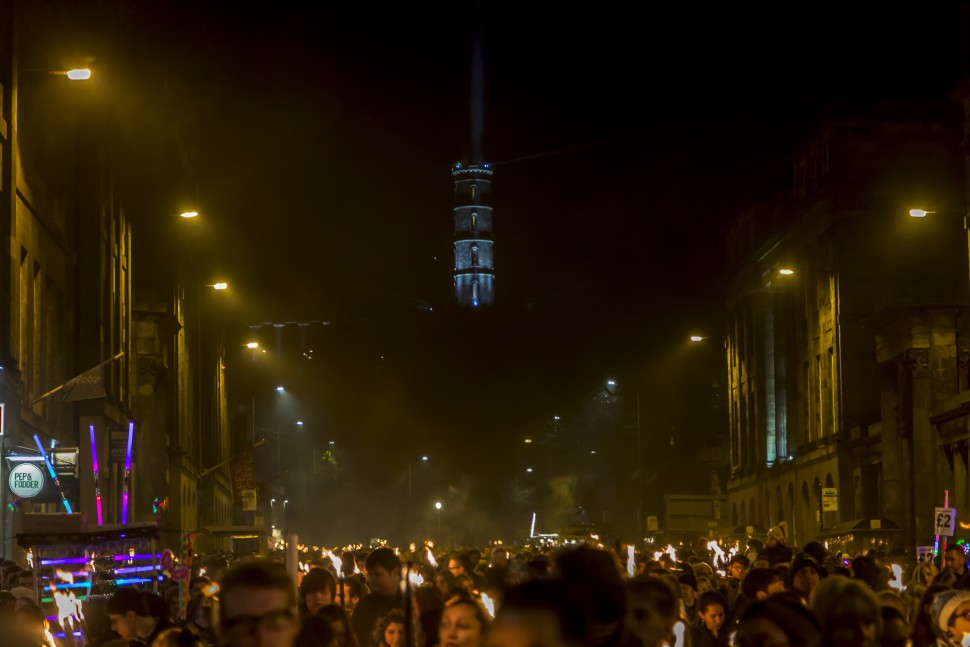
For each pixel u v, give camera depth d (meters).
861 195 85.88
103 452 51.44
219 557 33.56
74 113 52.91
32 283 44.41
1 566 23.66
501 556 23.34
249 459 74.62
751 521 109.69
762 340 108.44
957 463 64.19
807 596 14.03
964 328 69.06
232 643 5.62
